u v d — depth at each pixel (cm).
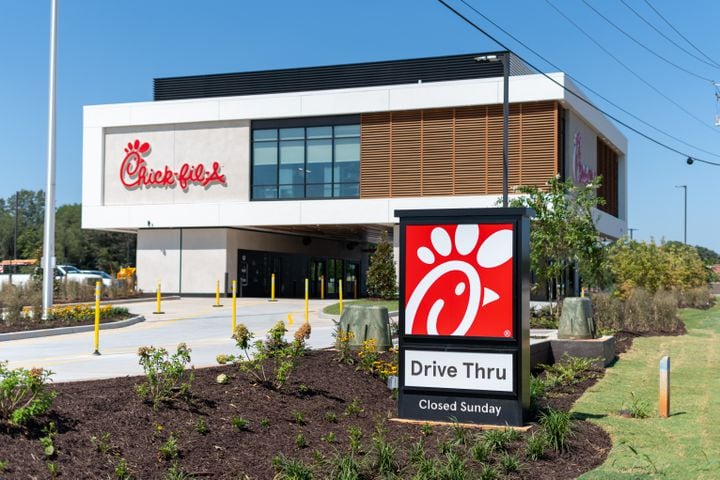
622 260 3244
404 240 917
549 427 818
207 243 4031
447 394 895
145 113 4078
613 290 2752
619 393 1202
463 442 804
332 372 1083
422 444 786
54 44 2333
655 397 1172
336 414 909
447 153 3631
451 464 704
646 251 3391
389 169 3716
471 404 887
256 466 708
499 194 3544
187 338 1928
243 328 996
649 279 3309
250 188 3944
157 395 803
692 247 4378
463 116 3612
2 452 607
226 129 3988
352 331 1285
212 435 758
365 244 5397
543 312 2306
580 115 3791
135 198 4122
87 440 675
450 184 3622
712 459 775
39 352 1559
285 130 3912
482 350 884
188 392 852
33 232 9519
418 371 906
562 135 3647
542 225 2138
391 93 3684
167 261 4094
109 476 626
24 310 2288
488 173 3566
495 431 816
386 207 3700
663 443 852
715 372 1520
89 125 4166
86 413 730
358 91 3744
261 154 3947
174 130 4066
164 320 2517
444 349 897
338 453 735
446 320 898
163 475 651
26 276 4166
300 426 842
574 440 835
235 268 4069
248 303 3488
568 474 726
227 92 4494
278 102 3872
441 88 3603
